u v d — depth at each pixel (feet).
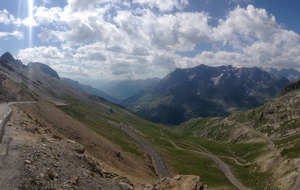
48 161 99.09
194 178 129.49
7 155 90.63
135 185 139.85
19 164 84.58
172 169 426.51
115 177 136.46
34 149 106.93
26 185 71.97
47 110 311.27
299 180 450.30
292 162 515.50
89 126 488.02
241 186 455.22
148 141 645.10
